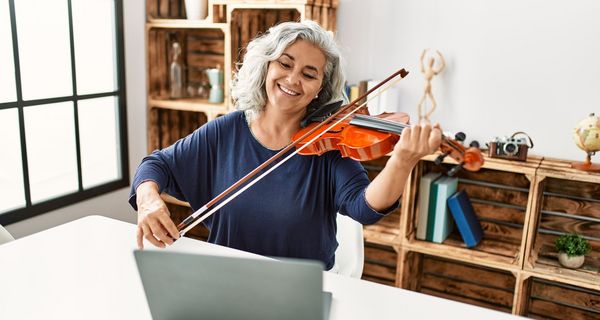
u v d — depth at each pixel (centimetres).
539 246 236
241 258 78
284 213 147
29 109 240
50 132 250
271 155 153
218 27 247
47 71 244
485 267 254
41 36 239
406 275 242
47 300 105
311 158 149
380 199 120
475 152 104
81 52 255
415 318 102
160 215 120
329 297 108
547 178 233
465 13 227
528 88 223
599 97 212
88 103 263
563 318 242
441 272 264
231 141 157
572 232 233
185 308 88
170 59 288
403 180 116
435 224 234
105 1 261
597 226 228
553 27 215
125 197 283
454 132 240
